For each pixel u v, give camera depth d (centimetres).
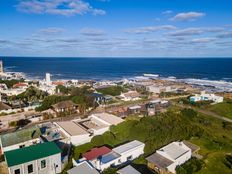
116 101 9231
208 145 4844
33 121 6469
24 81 13812
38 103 8106
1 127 5912
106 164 3656
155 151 4416
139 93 10788
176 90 11794
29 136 4438
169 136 4925
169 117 5866
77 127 5316
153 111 7288
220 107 8319
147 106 8075
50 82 12538
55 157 3472
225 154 4456
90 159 3728
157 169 3700
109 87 11581
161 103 8512
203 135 5312
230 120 7106
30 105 7912
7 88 11156
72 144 4728
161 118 5672
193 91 11812
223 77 19188
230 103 8869
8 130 5719
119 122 5784
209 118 7188
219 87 13662
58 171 3550
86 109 7675
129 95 9769
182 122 5741
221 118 7275
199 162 3909
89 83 13700
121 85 13075
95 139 4928
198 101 8906
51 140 4553
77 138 4791
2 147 4097
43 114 6806
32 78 18412
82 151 4475
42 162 3341
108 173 3353
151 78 18912
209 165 3947
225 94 11062
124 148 4166
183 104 8844
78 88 10606
